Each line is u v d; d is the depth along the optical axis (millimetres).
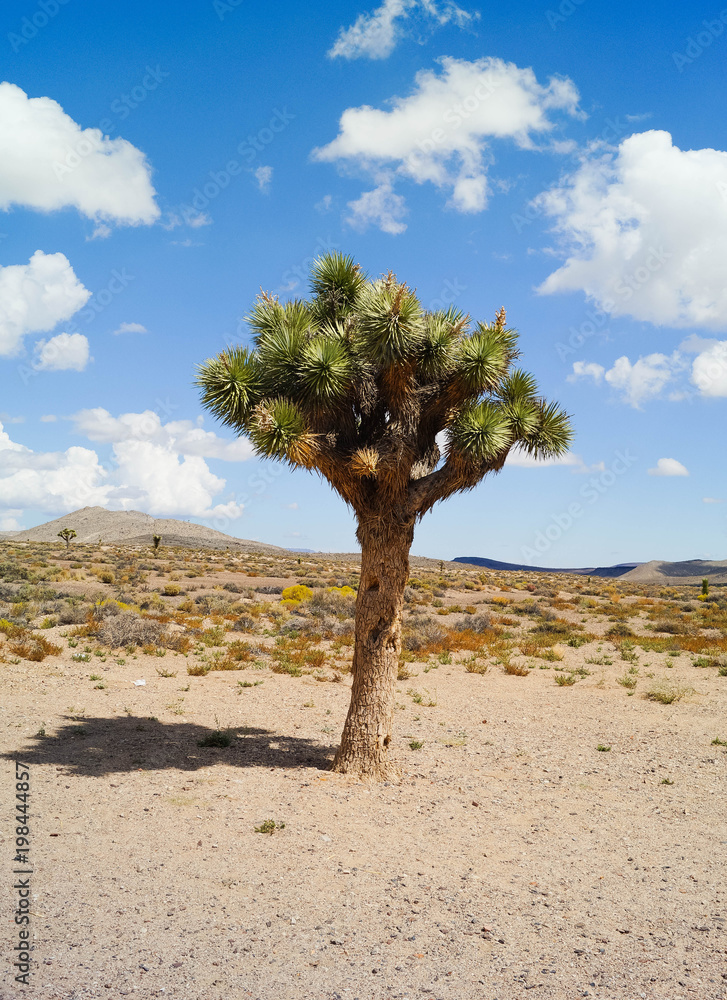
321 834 6285
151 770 8008
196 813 6648
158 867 5332
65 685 12547
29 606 23125
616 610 40031
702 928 4715
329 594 34875
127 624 18578
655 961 4238
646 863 5949
